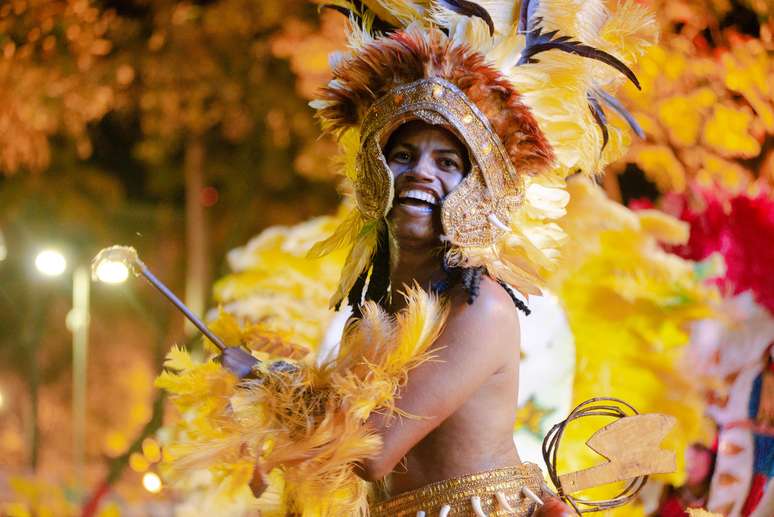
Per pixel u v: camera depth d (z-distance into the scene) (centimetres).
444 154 369
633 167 1016
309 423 346
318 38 1255
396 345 351
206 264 1920
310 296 671
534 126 370
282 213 1995
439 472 368
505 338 363
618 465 385
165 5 1686
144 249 2072
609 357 606
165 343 1620
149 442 831
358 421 338
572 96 396
